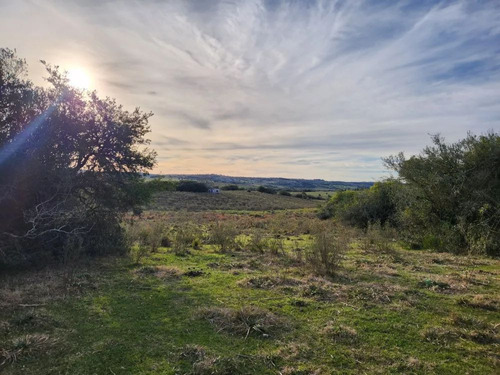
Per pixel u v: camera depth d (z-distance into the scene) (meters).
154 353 4.20
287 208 48.56
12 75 8.42
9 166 8.04
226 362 3.95
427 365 3.97
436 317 5.51
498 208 12.21
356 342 4.55
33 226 7.84
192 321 5.21
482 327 5.09
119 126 10.63
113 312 5.57
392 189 18.47
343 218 21.42
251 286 7.09
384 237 13.17
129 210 11.77
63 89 9.66
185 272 8.26
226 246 12.65
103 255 10.48
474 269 9.23
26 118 8.67
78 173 10.19
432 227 13.98
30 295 6.23
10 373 3.67
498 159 13.11
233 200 54.75
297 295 6.54
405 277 8.15
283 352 4.23
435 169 14.20
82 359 4.02
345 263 9.73
